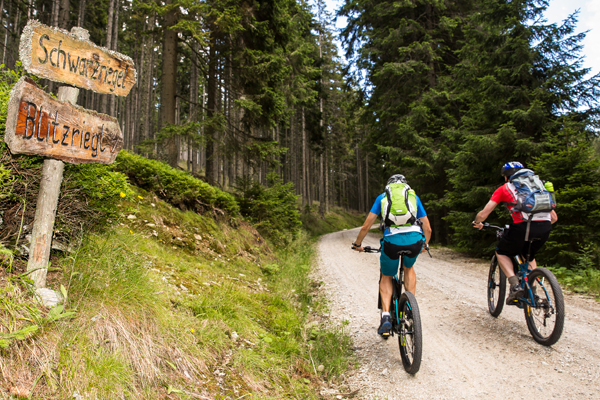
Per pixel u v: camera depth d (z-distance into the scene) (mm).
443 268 7957
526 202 3428
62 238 2842
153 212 5703
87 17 23641
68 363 1857
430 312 4691
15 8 21875
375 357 3465
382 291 3438
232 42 11398
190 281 4176
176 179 6668
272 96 11164
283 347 3432
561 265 7430
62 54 2234
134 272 2871
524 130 9492
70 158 2332
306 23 22750
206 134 10281
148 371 2191
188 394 2215
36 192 2482
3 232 2434
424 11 18531
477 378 2854
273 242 10922
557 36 9008
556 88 8945
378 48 18641
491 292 4387
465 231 9812
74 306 2268
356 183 58906
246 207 10805
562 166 7711
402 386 2852
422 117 14695
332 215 41031
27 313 1955
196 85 25344
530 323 3510
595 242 7152
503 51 9805
